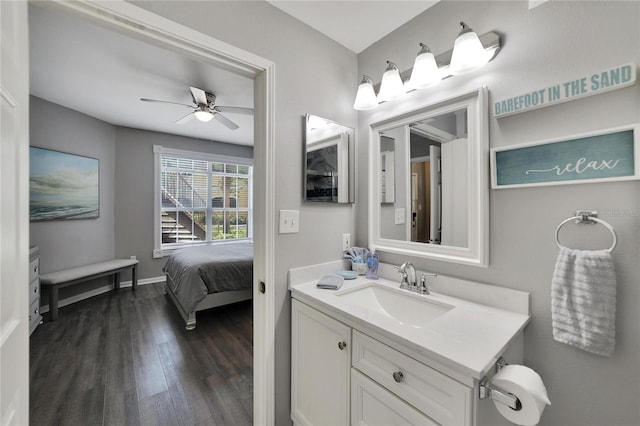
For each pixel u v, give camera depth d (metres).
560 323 0.94
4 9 0.65
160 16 1.02
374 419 0.99
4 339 0.64
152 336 2.57
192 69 2.40
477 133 1.20
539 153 1.03
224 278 2.99
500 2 1.15
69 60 2.25
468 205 1.24
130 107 3.33
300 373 1.36
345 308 1.12
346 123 1.70
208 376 1.97
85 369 2.03
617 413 0.89
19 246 0.73
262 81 1.33
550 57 1.01
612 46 0.89
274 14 1.35
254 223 1.40
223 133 4.52
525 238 1.08
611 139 0.88
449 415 0.78
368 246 1.70
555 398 1.01
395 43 1.55
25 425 0.76
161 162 4.49
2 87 0.63
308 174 1.49
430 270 1.40
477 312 1.10
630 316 0.87
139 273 4.28
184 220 4.82
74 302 3.46
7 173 0.66
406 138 1.51
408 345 0.87
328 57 1.59
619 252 0.88
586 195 0.94
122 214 4.12
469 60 1.11
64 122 3.34
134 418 1.57
